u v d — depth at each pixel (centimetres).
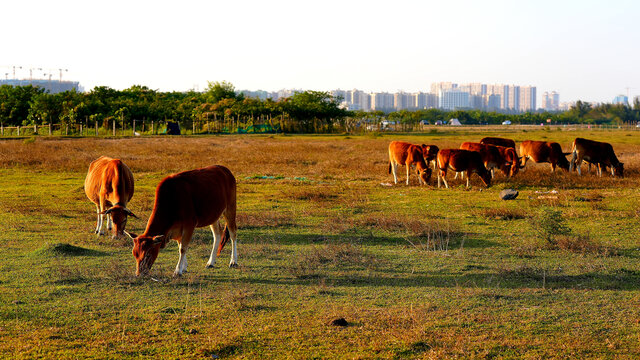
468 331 591
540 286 764
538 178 2083
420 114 9100
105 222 1234
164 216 761
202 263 884
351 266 874
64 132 5816
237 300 684
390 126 8738
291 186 1917
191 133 6694
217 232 873
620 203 1507
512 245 1034
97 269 830
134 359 518
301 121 7881
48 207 1416
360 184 2006
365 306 675
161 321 618
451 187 1922
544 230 1083
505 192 1636
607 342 559
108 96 8231
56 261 873
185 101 8625
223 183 857
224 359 522
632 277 810
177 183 779
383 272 841
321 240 1087
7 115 6412
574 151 2227
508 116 15412
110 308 659
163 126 6612
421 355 532
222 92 9319
